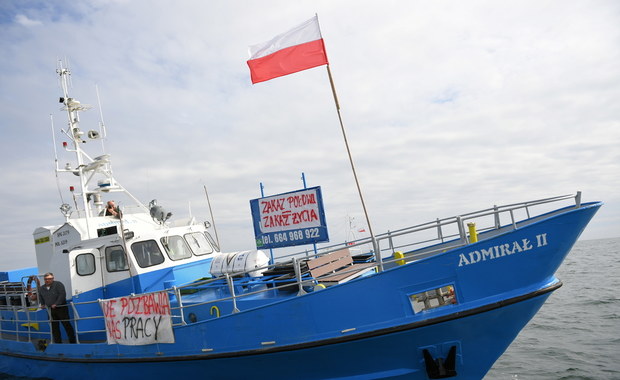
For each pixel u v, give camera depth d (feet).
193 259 34.58
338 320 21.93
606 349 33.53
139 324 26.89
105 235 34.01
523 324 22.09
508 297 20.85
